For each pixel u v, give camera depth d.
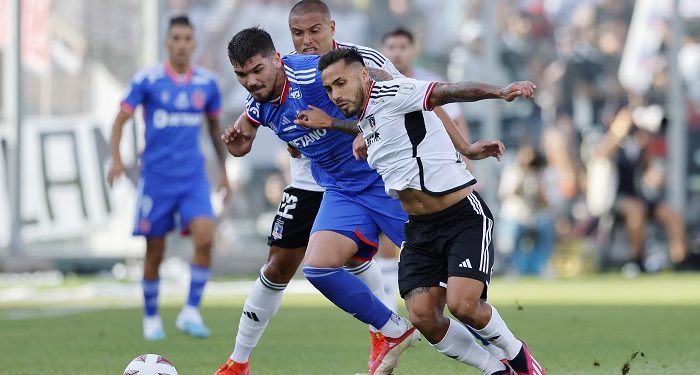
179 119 33.19
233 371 22.55
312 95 20.81
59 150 56.00
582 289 49.91
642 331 32.06
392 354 21.31
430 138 19.00
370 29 57.22
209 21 56.44
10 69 54.94
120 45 56.12
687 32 62.47
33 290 50.34
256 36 20.59
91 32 55.97
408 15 57.38
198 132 33.59
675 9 60.00
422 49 57.81
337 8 56.78
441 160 19.02
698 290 48.53
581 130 60.78
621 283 53.47
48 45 55.81
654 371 23.39
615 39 60.94
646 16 61.00
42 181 55.88
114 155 33.06
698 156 61.44
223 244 58.25
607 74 60.94
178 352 27.64
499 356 21.17
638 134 59.12
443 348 19.64
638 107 60.62
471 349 19.67
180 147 33.06
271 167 57.81
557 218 59.84
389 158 19.16
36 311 40.69
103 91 56.06
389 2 57.31
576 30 60.94
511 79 60.50
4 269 55.41
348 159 21.69
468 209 19.08
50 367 24.69
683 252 59.69
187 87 33.28
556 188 60.22
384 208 21.86
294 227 22.66
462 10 57.81
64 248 56.28
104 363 25.41
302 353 27.17
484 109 58.81
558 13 60.84
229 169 57.72
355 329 33.28
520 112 60.56
